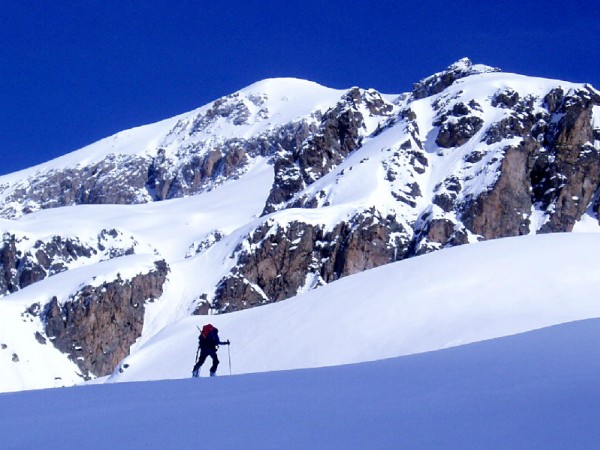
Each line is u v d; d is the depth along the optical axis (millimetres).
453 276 50094
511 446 11953
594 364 17797
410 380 18281
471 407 14625
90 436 14328
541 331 24578
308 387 18453
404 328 46156
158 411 16391
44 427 15430
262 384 19719
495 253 52500
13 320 110812
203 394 18578
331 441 12953
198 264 125750
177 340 60312
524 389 15828
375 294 51156
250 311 59031
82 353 111062
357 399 16312
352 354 45281
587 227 123250
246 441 13289
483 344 23922
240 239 123812
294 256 117875
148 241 167875
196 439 13633
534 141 129750
